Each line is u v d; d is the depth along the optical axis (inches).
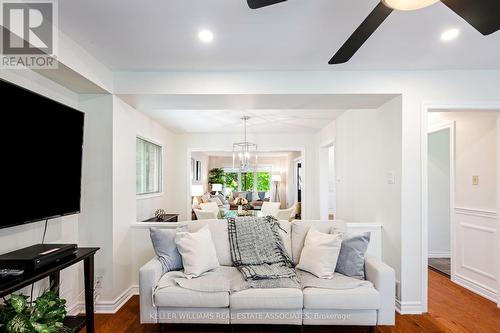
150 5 69.2
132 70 110.1
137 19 75.4
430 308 112.3
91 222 108.7
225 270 102.3
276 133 260.1
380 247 123.7
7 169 67.8
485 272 124.5
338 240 99.4
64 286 100.4
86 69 93.4
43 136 79.7
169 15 73.7
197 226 115.7
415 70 111.4
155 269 92.0
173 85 111.7
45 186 80.6
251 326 98.3
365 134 148.7
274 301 87.4
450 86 111.2
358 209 158.2
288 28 80.7
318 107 132.6
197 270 95.7
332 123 208.4
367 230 123.3
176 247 102.7
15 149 70.1
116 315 105.7
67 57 83.7
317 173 253.8
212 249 104.3
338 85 112.1
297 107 132.7
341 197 189.3
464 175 137.6
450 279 145.5
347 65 107.1
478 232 128.6
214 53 96.6
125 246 118.4
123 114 119.3
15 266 65.6
